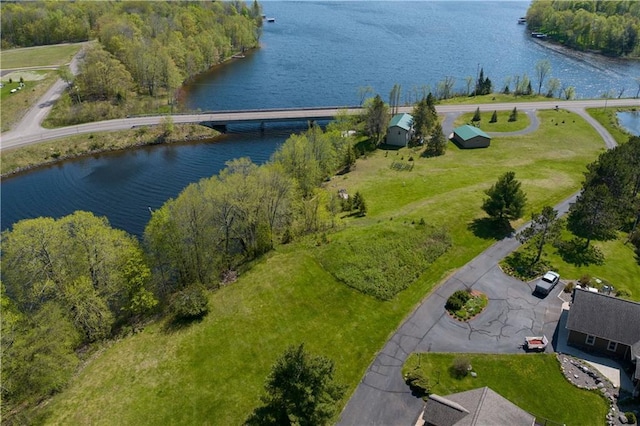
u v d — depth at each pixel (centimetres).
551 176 9869
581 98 16850
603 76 19512
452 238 7512
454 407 4250
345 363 5266
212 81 18900
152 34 19888
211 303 6394
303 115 14450
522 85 17000
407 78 19850
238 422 4703
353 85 18912
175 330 5988
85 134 12975
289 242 7650
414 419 4572
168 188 10688
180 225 6525
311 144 10256
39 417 4900
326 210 8612
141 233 8862
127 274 6153
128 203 10012
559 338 5469
